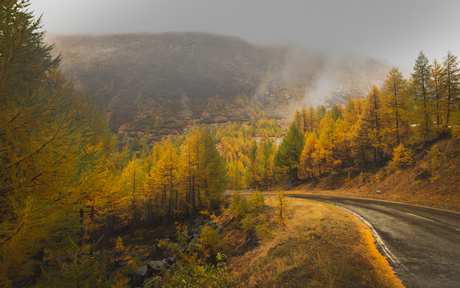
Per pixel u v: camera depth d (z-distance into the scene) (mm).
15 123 3707
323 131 34844
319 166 34125
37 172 3904
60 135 4230
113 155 21812
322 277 4770
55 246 4695
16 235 3541
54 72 14219
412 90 23844
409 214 11531
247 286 5801
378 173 24312
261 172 48438
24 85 4785
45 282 4109
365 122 27312
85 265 4926
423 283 4520
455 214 11211
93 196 11359
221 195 31734
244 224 12656
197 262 7148
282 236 9398
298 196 25922
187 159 29016
